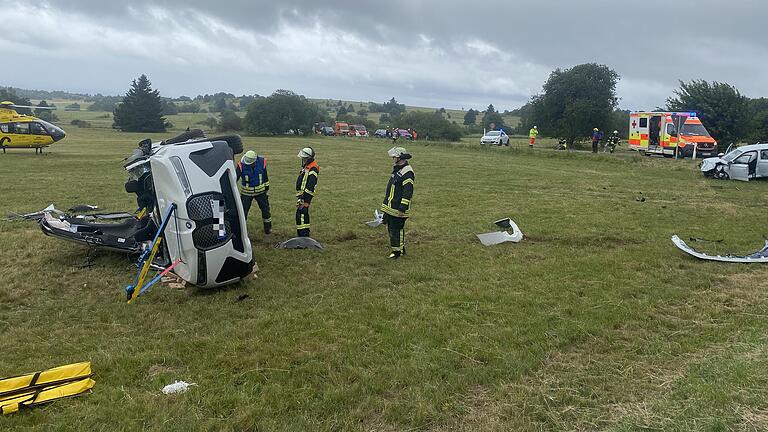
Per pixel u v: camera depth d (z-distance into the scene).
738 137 36.59
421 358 4.64
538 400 3.93
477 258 8.33
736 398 3.71
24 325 5.38
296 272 7.39
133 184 7.86
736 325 5.40
